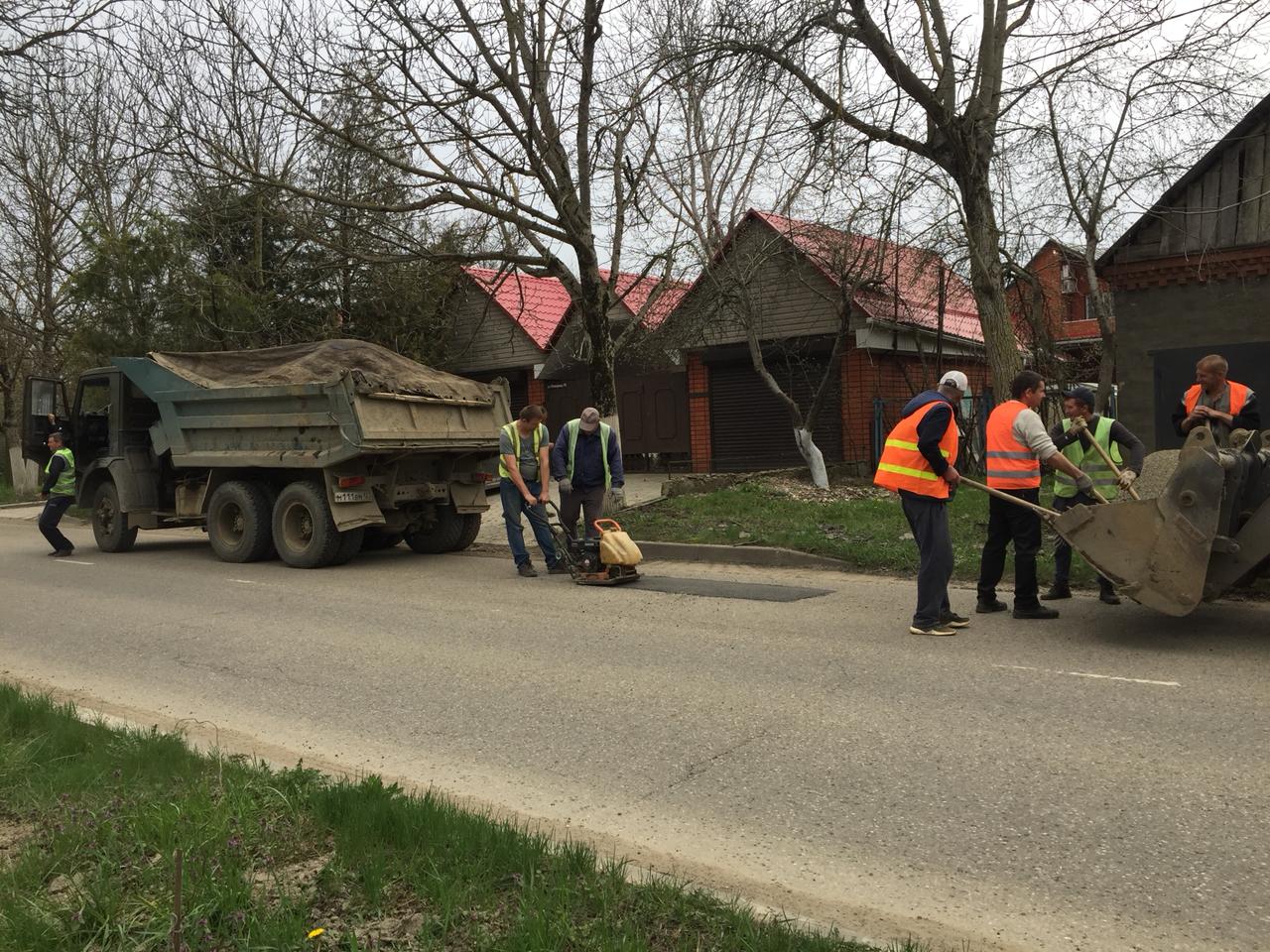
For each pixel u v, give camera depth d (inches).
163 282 751.1
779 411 818.8
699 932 120.3
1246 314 563.2
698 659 272.8
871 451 703.7
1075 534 274.5
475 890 129.2
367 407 458.3
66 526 784.9
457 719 229.3
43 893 132.7
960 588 364.5
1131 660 252.4
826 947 115.6
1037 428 296.2
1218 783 171.5
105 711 245.1
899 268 719.7
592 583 400.8
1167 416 587.2
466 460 520.4
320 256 697.0
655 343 786.8
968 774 181.5
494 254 537.6
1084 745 193.5
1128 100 523.5
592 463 424.5
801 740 204.5
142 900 127.9
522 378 981.8
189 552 567.8
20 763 184.2
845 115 486.3
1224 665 244.1
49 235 870.4
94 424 582.9
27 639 339.9
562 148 536.1
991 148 518.3
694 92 496.1
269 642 318.0
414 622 340.8
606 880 132.6
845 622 312.7
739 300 710.5
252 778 171.9
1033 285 662.5
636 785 184.4
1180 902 132.8
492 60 489.1
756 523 498.0
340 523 464.1
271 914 124.3
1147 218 582.9
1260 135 549.0
